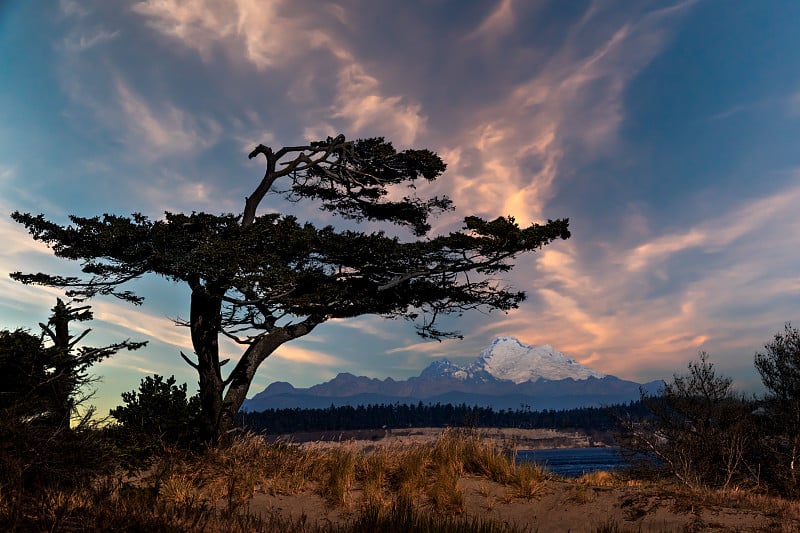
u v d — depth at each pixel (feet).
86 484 28.09
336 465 39.45
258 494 36.19
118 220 47.50
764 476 50.08
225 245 47.55
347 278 55.88
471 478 39.17
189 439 47.83
